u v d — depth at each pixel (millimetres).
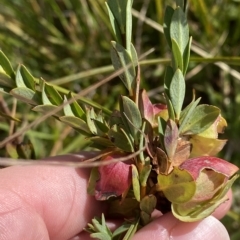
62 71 280
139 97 138
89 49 282
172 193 134
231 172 133
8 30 284
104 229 135
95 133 140
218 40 268
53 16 293
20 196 156
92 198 165
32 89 138
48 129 263
